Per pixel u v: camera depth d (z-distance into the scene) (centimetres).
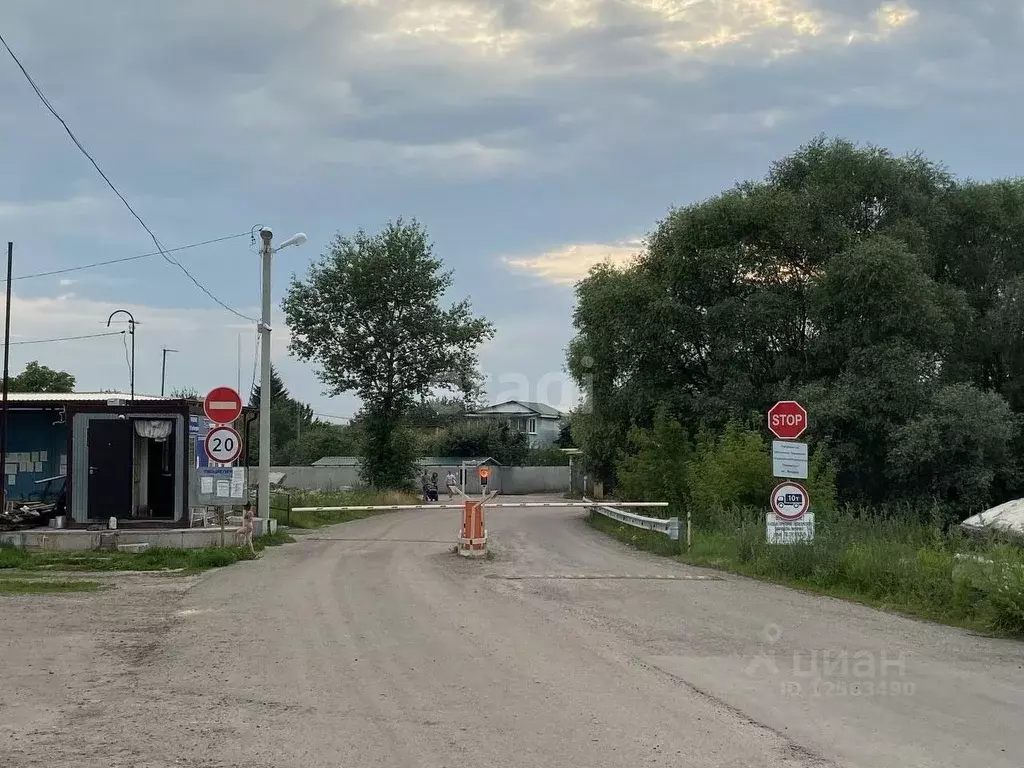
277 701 720
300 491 4216
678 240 3278
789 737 632
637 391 3359
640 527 2477
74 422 1864
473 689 758
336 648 918
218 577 1465
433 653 896
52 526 1867
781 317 3169
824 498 2389
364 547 1966
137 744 609
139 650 911
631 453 3359
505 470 6600
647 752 595
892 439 2978
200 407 1934
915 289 3020
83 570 1559
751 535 1744
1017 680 812
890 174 3472
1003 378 3738
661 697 736
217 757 582
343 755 587
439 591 1312
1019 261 3706
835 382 3112
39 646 930
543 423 8831
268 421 2208
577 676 805
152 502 1869
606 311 3341
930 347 3191
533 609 1165
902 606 1231
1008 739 633
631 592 1333
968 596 1150
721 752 597
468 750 597
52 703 713
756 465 2403
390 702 717
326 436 8362
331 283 4634
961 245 3769
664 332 3241
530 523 3128
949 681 805
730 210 3209
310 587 1345
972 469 3011
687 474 2691
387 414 4772
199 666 840
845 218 3466
